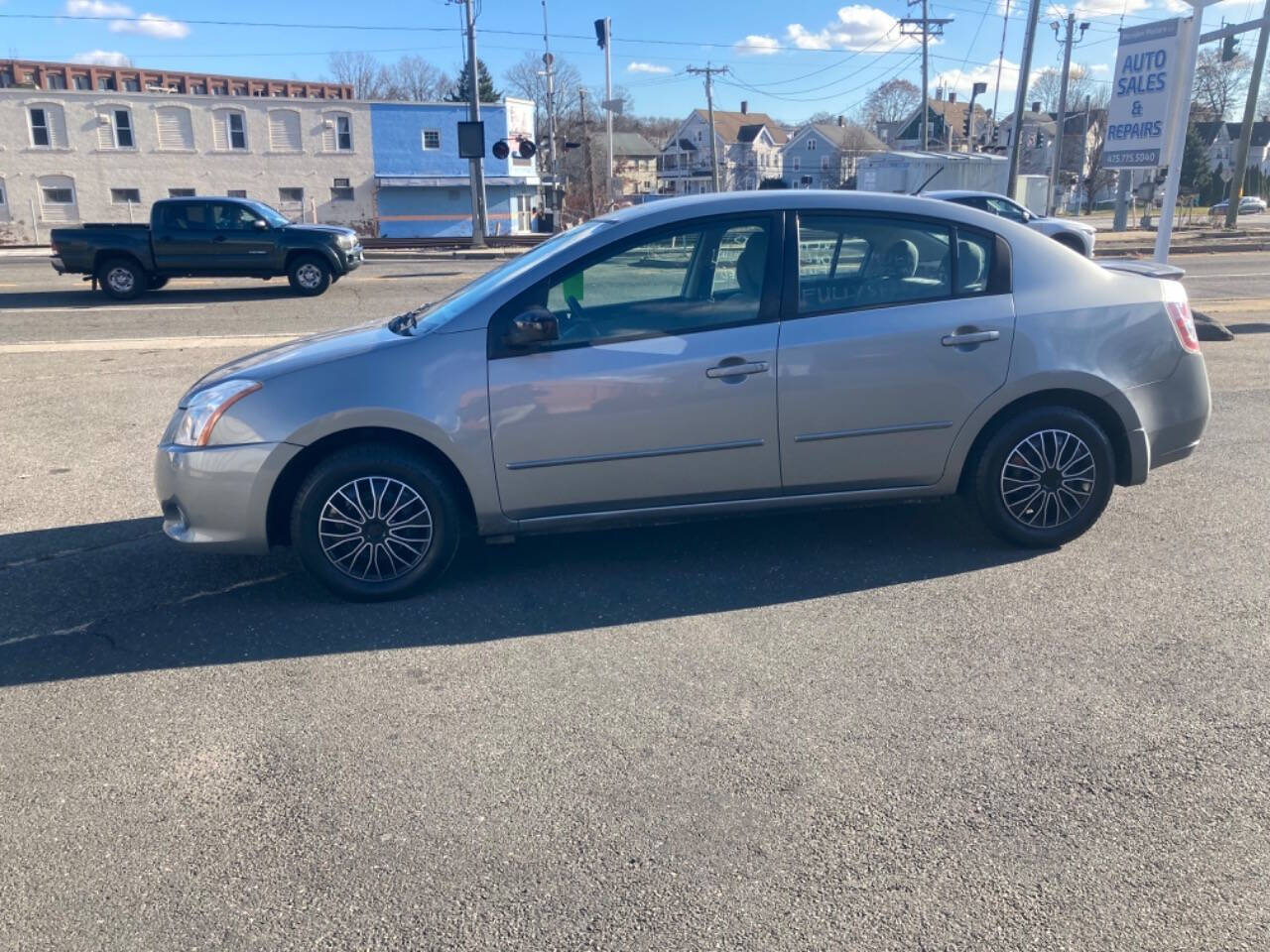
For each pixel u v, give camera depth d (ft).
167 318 49.65
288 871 9.11
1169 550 16.49
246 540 14.56
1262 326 40.16
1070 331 15.65
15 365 35.42
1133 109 37.50
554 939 8.22
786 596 15.01
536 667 12.93
